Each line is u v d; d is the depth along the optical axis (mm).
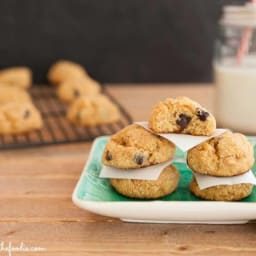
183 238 421
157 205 418
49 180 525
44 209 467
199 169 451
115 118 680
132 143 458
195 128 455
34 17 854
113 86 891
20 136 651
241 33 637
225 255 400
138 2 853
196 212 418
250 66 640
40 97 818
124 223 442
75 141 606
